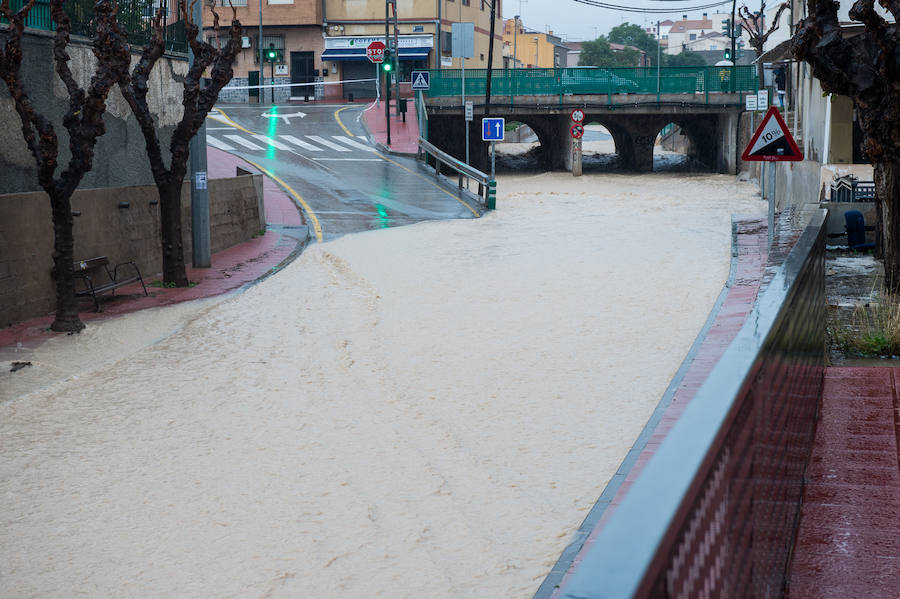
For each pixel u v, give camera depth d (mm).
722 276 17000
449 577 5902
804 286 5242
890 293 12766
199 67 17547
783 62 34312
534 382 10359
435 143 55469
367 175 38312
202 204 20203
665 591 1373
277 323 14164
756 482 2758
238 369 11383
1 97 14906
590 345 11977
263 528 6691
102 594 5750
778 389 3533
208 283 18266
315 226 27344
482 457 8062
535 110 53281
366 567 6070
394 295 16188
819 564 4234
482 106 53094
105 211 17391
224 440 8664
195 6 17797
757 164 47062
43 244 15031
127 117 19203
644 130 56625
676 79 52875
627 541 1246
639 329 12797
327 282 17953
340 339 12898
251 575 5969
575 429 8695
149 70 17312
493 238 24203
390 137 47844
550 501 7051
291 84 66750
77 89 13617
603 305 14617
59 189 13578
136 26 19641
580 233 24922
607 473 7555
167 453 8312
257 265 20688
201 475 7746
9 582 5902
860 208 18203
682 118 57906
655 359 11156
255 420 9273
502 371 10867
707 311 13844
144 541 6488
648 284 16391
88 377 11062
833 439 6266
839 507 4969
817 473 5547
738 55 111438
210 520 6836
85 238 16625
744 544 2486
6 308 14070
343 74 69750
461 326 13445
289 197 32469
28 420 9352
